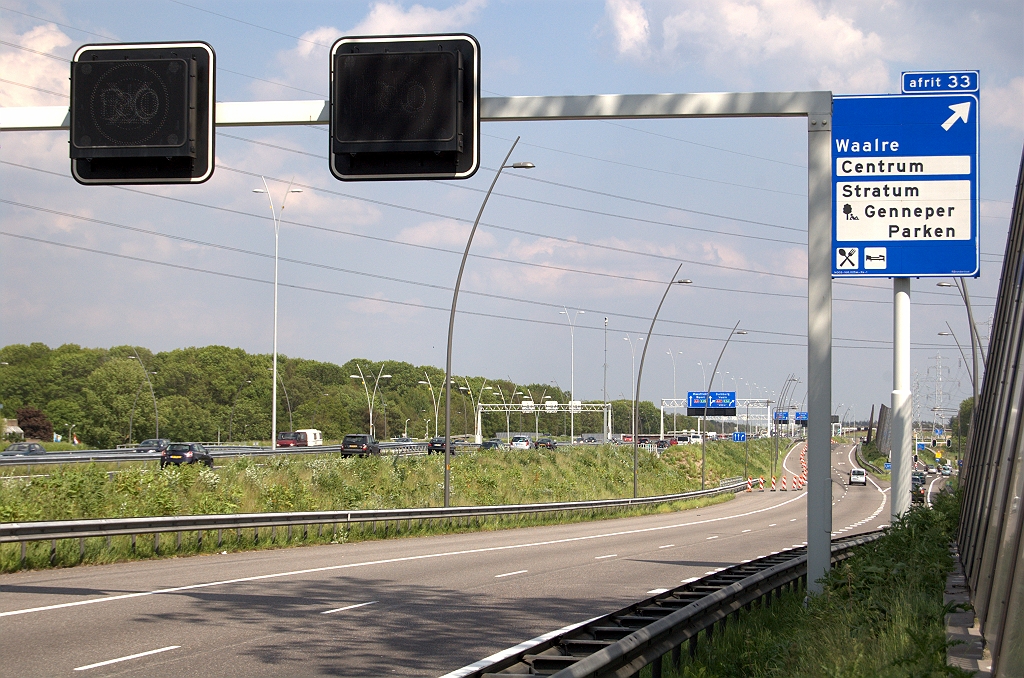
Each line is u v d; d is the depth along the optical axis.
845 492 94.06
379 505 37.84
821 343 10.68
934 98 11.78
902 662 7.70
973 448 23.00
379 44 8.92
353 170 9.00
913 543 14.67
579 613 13.52
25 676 8.49
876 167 11.80
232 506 26.94
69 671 8.73
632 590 16.47
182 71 9.15
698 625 9.82
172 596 14.02
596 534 33.12
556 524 40.19
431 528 31.30
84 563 18.28
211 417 143.00
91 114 9.15
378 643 10.76
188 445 48.06
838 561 15.12
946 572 14.94
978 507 16.33
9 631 10.66
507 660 8.44
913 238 11.73
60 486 24.39
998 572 9.51
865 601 11.07
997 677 7.52
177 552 20.73
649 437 155.50
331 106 8.92
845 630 9.50
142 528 19.56
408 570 19.09
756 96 10.37
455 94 8.81
